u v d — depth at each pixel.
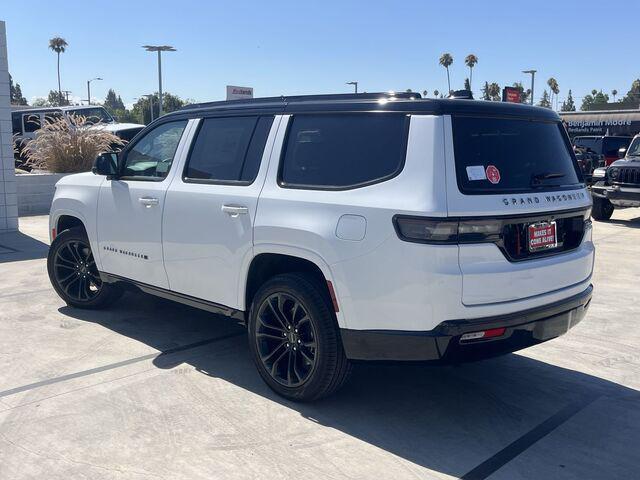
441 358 3.68
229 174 4.76
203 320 6.20
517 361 5.23
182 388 4.57
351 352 3.96
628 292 7.50
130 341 5.56
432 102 3.78
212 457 3.62
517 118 4.15
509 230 3.81
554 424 4.11
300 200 4.18
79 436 3.85
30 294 7.08
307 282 4.15
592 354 5.40
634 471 3.55
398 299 3.69
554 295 4.07
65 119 15.92
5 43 10.95
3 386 4.55
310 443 3.80
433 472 3.50
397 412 4.24
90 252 6.28
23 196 13.87
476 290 3.64
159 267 5.29
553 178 4.24
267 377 4.44
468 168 3.74
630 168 13.66
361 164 3.99
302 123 4.41
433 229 3.56
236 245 4.55
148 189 5.32
